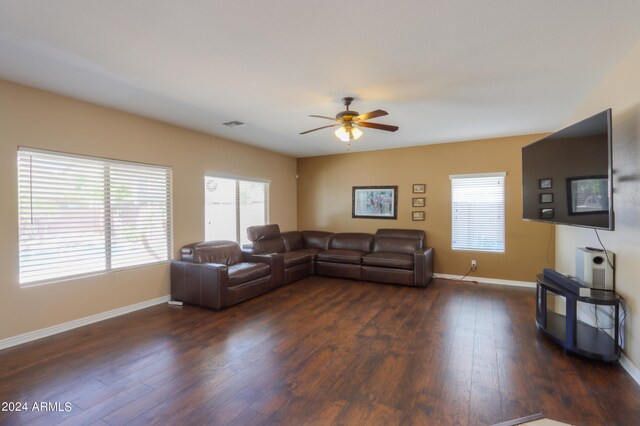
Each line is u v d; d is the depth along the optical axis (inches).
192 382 88.2
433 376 91.2
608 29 79.4
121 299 144.5
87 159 133.2
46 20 74.9
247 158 223.0
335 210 261.3
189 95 125.4
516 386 85.9
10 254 111.7
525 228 194.1
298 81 111.4
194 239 181.6
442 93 122.9
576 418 73.2
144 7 70.1
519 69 102.0
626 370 93.4
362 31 80.1
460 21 75.8
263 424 71.4
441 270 219.1
